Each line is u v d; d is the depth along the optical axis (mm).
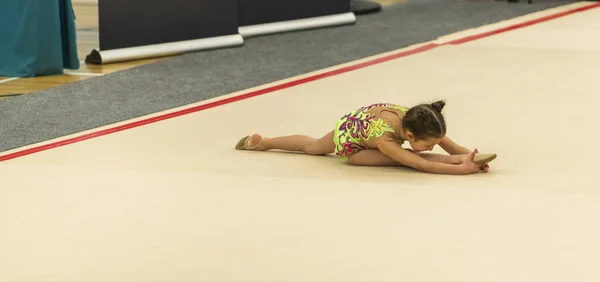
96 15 17969
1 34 12469
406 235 6168
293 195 7020
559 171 7570
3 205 6879
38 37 12164
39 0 12070
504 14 17672
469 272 5566
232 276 5547
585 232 6211
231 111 9953
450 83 11266
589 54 13180
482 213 6566
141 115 9859
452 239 6090
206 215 6609
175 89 11305
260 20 15492
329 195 7008
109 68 12859
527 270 5586
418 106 7352
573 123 9188
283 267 5672
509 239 6090
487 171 7555
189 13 13977
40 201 6965
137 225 6430
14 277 5582
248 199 6938
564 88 10883
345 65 12664
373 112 7715
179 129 9180
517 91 10742
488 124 9156
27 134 9047
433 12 18203
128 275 5590
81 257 5887
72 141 8734
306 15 16109
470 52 13484
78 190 7215
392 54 13461
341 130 7812
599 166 7699
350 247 5973
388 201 6844
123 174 7617
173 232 6285
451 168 7461
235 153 8273
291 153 8297
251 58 13461
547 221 6410
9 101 10641
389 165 7762
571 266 5648
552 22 16500
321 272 5586
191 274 5586
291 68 12578
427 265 5672
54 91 11250
